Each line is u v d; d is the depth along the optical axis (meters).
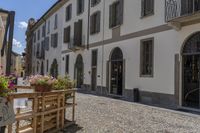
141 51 17.08
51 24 37.88
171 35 14.67
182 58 14.05
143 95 16.66
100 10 22.67
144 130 8.38
